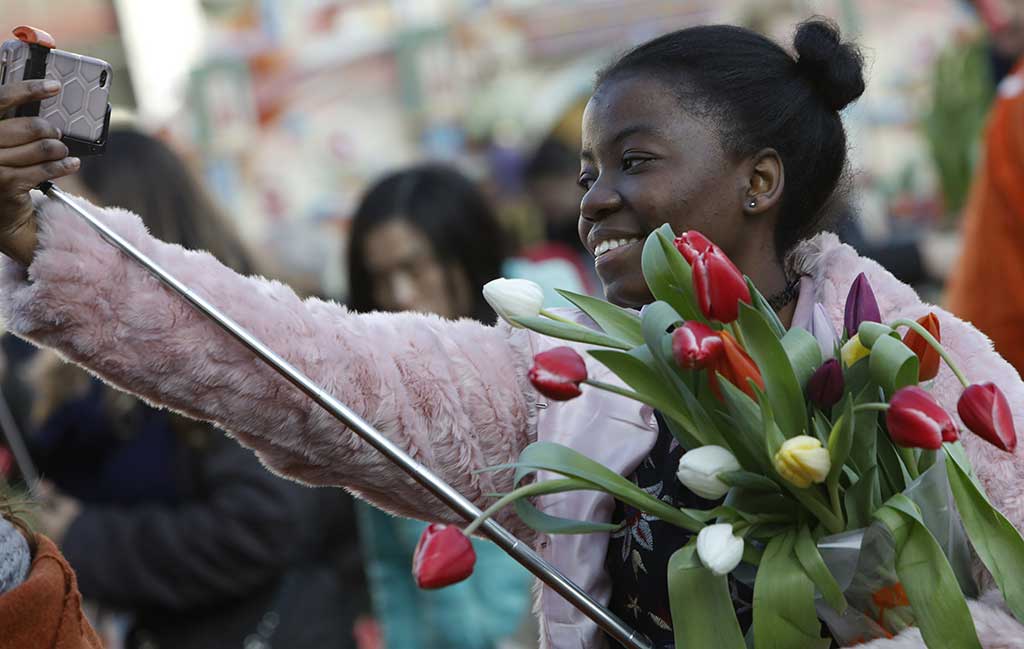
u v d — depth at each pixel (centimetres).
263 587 416
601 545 258
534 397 268
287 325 253
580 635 259
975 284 509
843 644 235
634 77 259
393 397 258
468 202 453
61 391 419
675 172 254
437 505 266
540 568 236
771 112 260
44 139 240
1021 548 222
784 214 264
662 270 229
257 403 252
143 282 246
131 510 416
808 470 212
